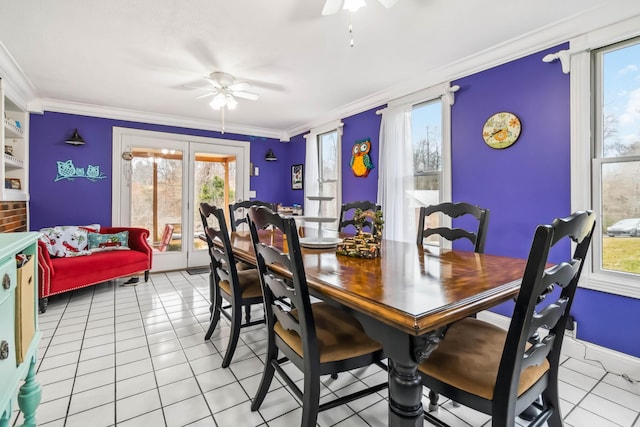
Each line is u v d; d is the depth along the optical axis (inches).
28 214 142.5
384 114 132.9
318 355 48.6
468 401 40.3
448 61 104.3
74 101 145.8
